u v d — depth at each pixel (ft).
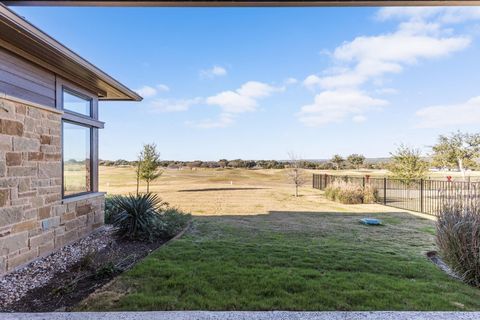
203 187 68.44
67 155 19.72
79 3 8.50
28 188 15.06
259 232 22.52
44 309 10.04
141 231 19.85
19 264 14.26
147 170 53.98
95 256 15.19
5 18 12.16
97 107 24.21
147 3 8.57
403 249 18.17
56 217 17.49
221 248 17.33
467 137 54.49
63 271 14.05
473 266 13.00
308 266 14.32
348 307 10.06
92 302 10.27
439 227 16.05
